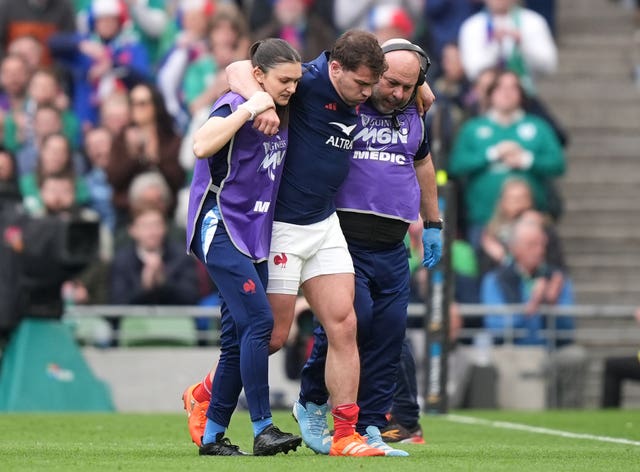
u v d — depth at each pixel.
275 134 22.92
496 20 56.28
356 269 24.48
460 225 51.47
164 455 23.70
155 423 34.53
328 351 23.78
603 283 57.28
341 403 23.70
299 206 23.50
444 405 38.56
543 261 47.38
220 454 23.47
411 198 24.69
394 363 24.94
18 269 39.78
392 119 24.45
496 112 51.62
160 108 49.94
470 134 51.38
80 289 45.84
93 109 54.62
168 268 45.31
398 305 24.77
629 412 41.84
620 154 61.00
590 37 64.62
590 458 24.00
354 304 24.31
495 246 47.94
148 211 45.84
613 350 52.75
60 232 39.56
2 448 25.73
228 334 23.33
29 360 40.31
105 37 55.34
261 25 58.31
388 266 24.61
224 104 22.78
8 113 51.12
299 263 23.56
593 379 50.31
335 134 23.41
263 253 23.16
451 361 45.12
